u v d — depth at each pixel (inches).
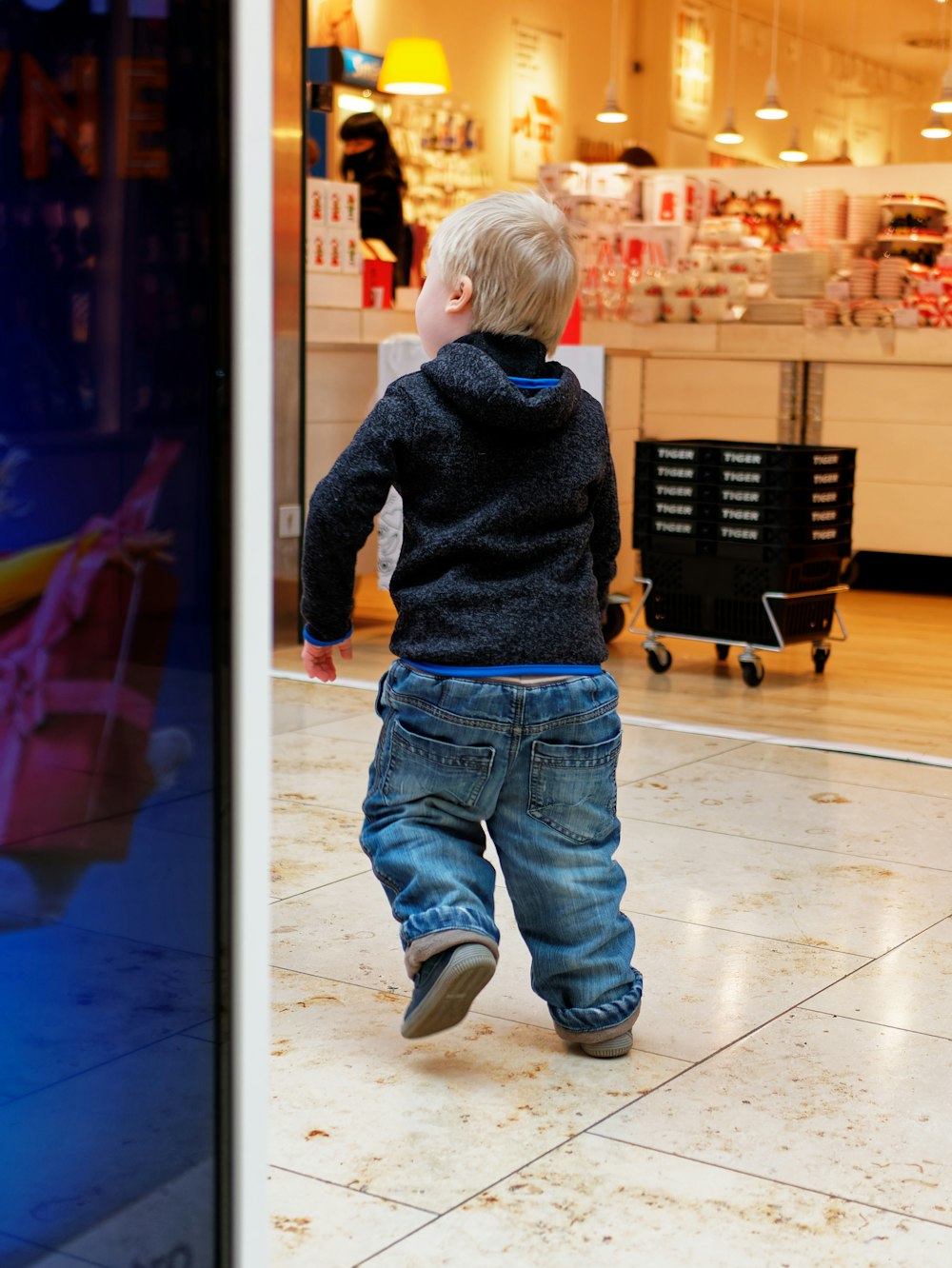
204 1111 46.9
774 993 94.3
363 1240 64.4
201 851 45.7
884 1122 77.0
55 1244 45.9
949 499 279.6
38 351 41.5
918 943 103.8
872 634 241.0
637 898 111.9
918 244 290.7
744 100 483.5
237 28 42.7
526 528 77.9
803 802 140.7
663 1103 78.5
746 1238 65.4
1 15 40.0
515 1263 63.0
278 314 201.9
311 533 76.7
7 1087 44.7
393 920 105.8
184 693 44.7
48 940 44.3
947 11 465.1
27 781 43.2
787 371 288.8
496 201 79.9
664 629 208.5
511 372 78.8
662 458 204.5
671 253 312.7
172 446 43.8
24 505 41.8
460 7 363.6
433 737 77.4
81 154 41.5
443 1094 79.0
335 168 303.6
